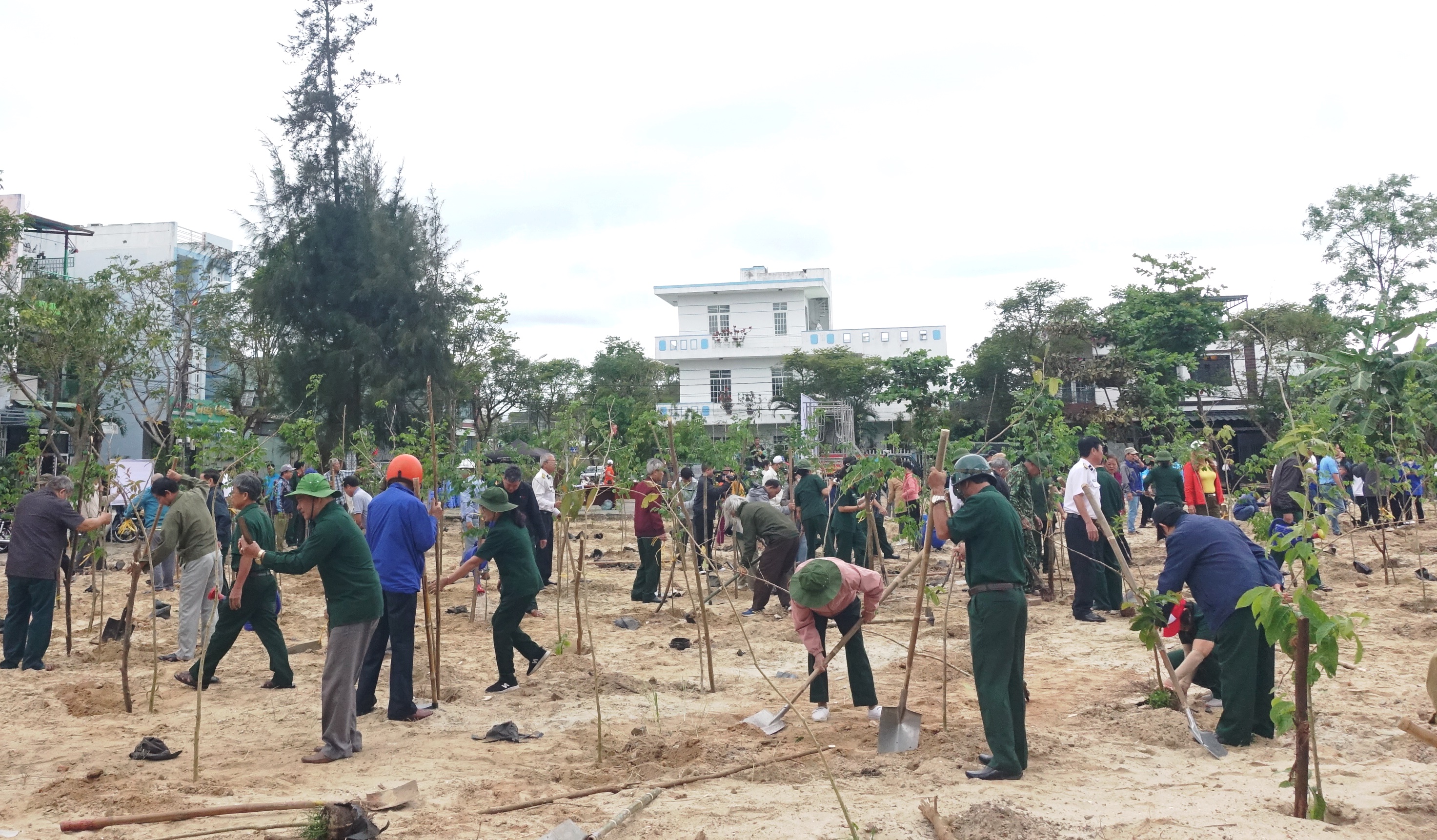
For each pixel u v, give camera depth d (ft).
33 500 30.22
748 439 70.33
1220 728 20.13
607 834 15.14
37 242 129.80
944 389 158.51
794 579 22.50
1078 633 33.68
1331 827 14.79
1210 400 144.25
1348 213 132.46
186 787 17.98
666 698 25.46
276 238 117.29
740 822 15.66
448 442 62.34
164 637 34.94
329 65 119.03
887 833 14.98
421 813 16.43
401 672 23.39
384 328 113.60
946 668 21.27
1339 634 14.71
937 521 20.04
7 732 22.53
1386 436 41.47
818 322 222.48
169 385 94.27
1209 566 20.21
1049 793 16.93
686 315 211.82
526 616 38.75
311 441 49.49
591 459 44.45
